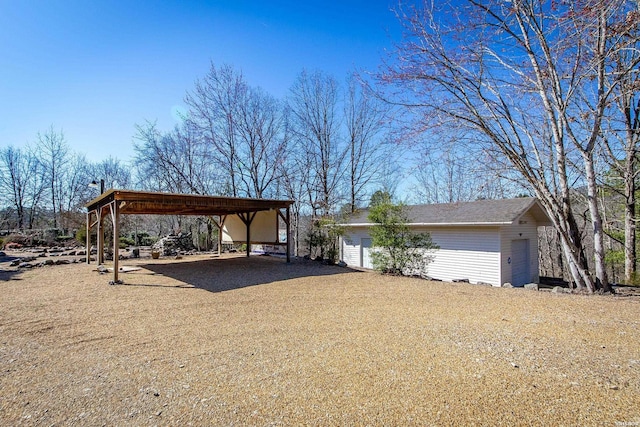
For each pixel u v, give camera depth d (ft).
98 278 28.53
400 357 11.01
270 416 7.59
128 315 17.20
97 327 15.14
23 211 89.25
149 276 29.73
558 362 10.42
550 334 13.19
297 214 65.10
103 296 21.81
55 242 65.87
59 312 17.83
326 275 30.96
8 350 12.30
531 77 25.73
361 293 22.74
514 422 7.23
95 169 93.66
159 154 65.57
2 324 15.67
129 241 68.64
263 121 67.51
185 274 30.96
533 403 8.00
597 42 23.17
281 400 8.31
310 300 20.57
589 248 49.44
